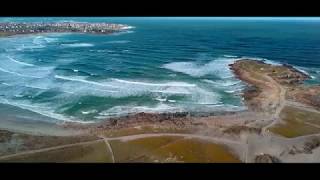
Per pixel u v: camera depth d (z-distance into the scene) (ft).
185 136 163.32
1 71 285.84
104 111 195.72
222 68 294.05
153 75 269.64
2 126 175.73
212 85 241.96
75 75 271.08
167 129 171.42
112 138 162.20
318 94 220.64
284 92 224.94
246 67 292.81
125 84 244.63
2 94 224.53
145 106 202.39
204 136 163.32
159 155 143.95
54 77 265.34
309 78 259.80
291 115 188.55
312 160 141.69
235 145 154.30
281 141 158.61
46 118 187.01
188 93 224.74
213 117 186.80
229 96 219.41
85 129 173.17
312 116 187.73
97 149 150.51
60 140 160.66
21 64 314.55
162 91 228.43
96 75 270.46
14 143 157.28
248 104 205.57
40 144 156.35
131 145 154.20
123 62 324.19
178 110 196.65
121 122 180.65
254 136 163.84
